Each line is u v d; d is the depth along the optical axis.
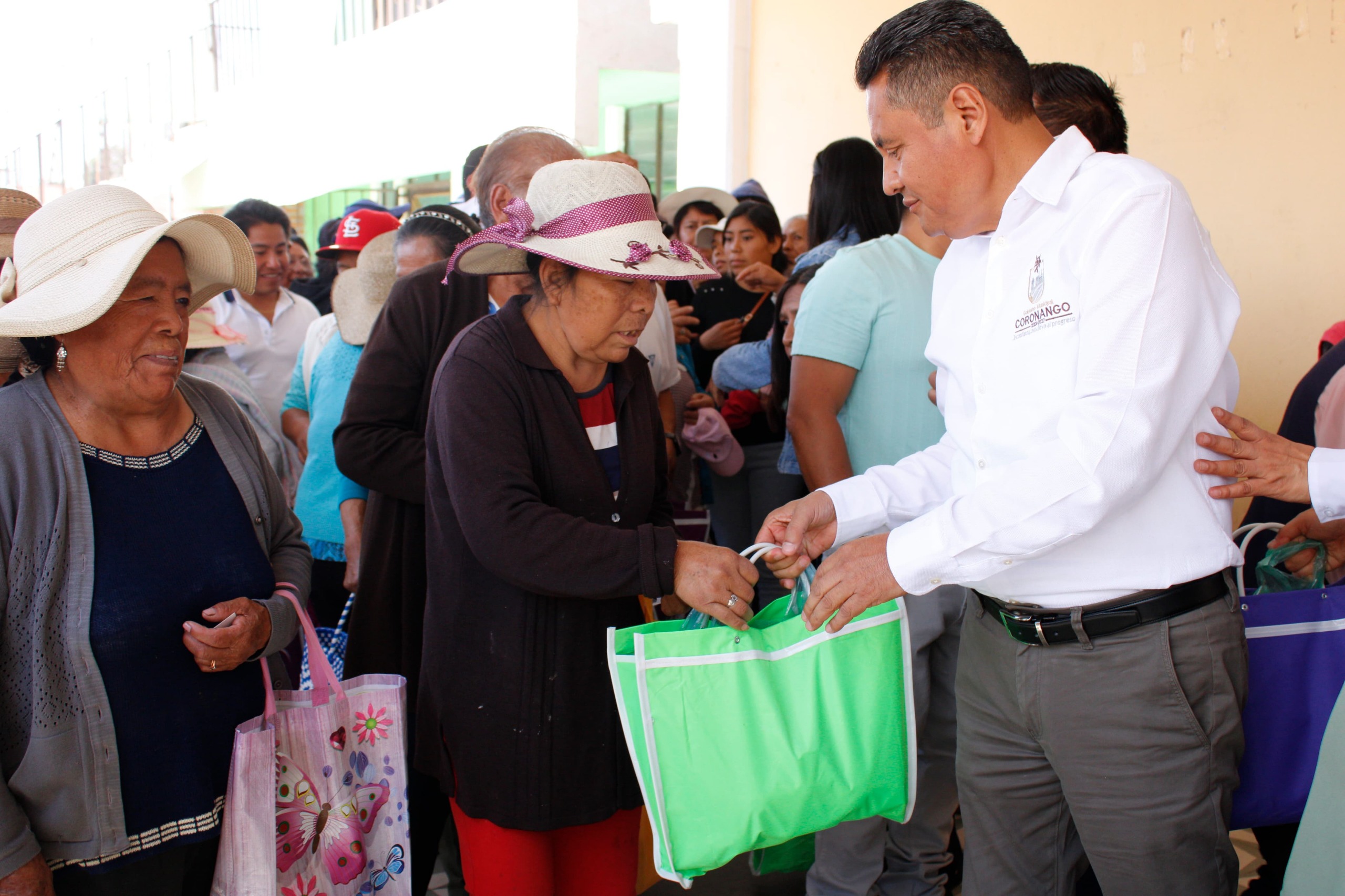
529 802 1.85
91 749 1.59
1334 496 1.58
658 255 1.72
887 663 1.74
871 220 3.08
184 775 1.67
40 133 18.50
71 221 1.61
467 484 1.74
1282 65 3.52
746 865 2.98
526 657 1.83
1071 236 1.56
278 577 1.91
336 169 11.12
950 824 2.57
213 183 13.54
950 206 1.70
